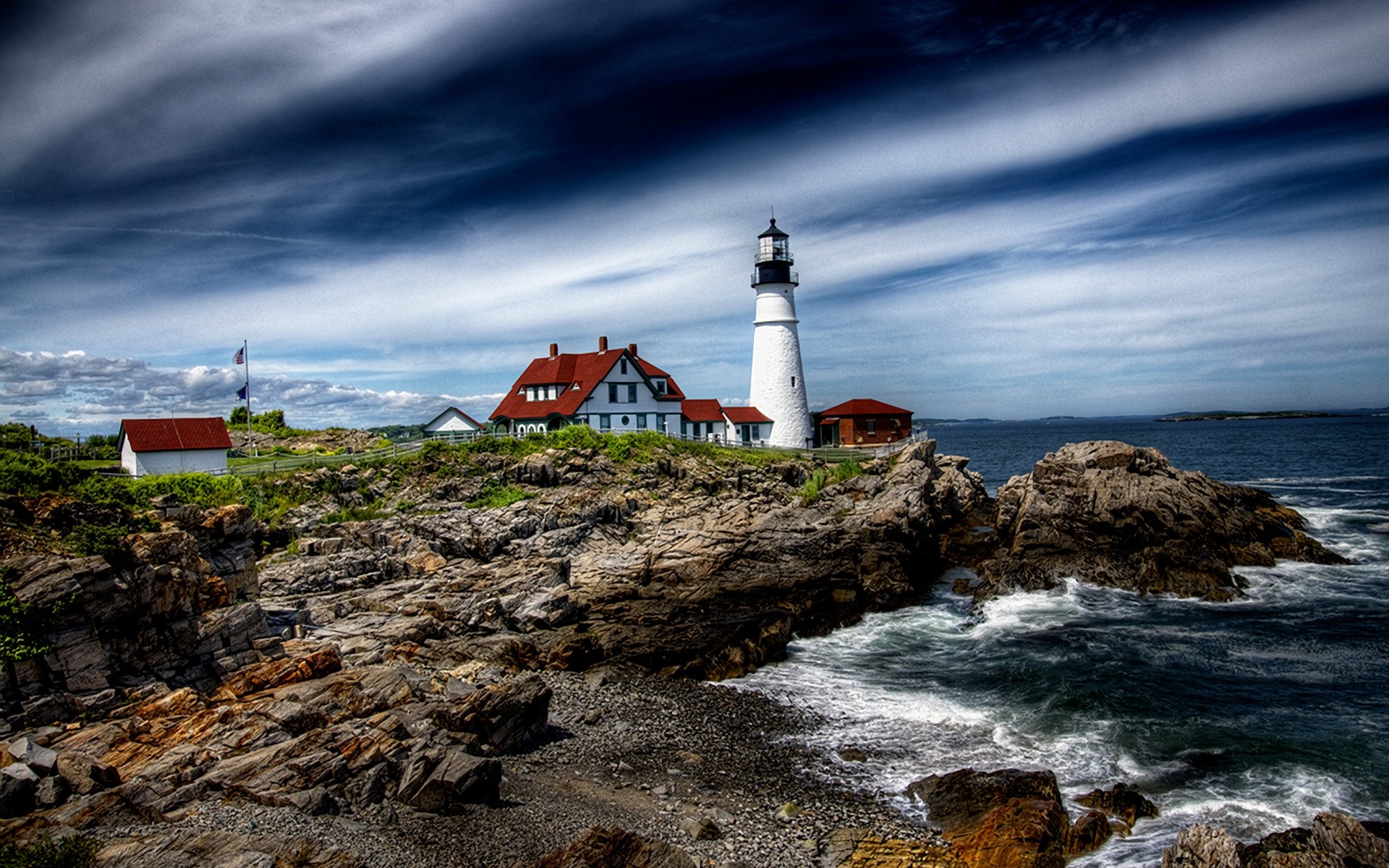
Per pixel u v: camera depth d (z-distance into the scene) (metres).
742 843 19.67
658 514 53.81
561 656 32.59
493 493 54.59
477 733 24.28
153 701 24.03
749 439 76.94
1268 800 21.78
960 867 18.59
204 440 51.53
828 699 29.72
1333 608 38.50
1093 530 46.22
